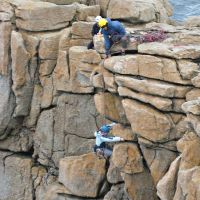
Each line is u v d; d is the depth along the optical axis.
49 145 82.31
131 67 64.19
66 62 78.38
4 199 85.69
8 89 81.31
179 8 126.00
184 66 62.22
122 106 66.75
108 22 67.00
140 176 66.56
